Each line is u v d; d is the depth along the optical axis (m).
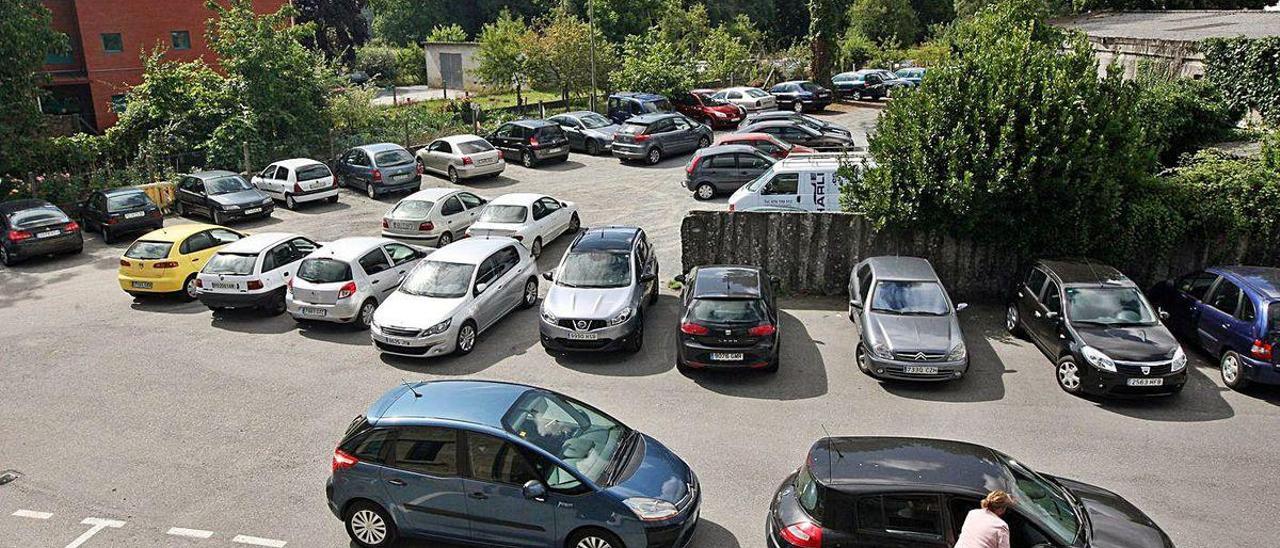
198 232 17.23
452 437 7.81
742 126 29.86
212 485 9.53
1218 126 19.81
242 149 27.81
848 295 15.92
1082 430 10.64
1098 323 11.91
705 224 16.62
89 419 11.36
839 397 11.76
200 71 29.41
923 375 11.76
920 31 67.19
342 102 32.47
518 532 7.74
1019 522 6.67
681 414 11.27
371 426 8.05
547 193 25.31
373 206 25.02
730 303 12.41
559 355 13.63
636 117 29.78
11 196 24.17
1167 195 14.88
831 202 18.59
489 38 41.03
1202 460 9.80
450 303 13.57
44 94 26.52
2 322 15.72
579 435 8.18
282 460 10.12
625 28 53.84
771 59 50.31
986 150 14.45
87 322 15.65
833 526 6.88
